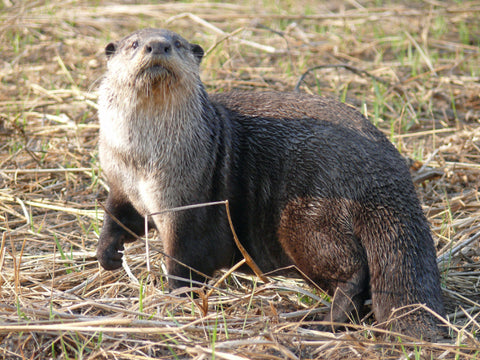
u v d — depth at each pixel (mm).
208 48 30703
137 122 14102
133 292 14930
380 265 13469
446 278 15750
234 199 14539
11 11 35938
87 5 38625
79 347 11445
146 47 13539
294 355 11562
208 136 14352
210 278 14656
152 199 14320
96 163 21469
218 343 11203
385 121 25125
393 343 11719
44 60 30781
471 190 20156
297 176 14094
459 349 11844
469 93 26969
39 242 17391
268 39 33281
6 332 11680
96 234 17625
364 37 34469
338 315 13570
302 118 14484
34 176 20859
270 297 14695
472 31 35125
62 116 24656
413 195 14047
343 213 13750
